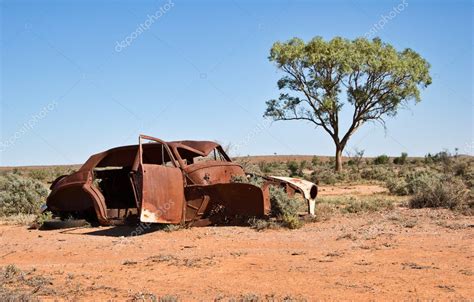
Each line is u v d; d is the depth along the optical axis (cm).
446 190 1797
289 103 6119
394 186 2777
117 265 1030
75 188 1603
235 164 1652
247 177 1662
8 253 1234
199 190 1463
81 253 1196
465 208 1703
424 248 1096
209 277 904
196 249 1181
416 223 1443
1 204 2081
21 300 744
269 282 854
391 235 1262
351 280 851
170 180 1420
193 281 879
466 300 728
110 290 833
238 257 1061
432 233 1286
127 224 1548
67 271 989
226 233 1366
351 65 5819
